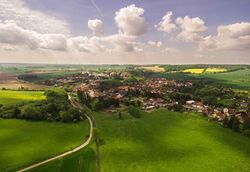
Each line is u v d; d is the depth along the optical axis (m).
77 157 106.62
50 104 178.12
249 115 186.62
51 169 95.88
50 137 131.12
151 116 180.62
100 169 97.94
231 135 144.38
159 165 104.44
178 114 185.00
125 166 101.88
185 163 107.19
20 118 162.25
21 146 118.12
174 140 134.25
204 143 130.62
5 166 97.50
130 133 142.25
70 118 161.50
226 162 109.56
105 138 132.88
